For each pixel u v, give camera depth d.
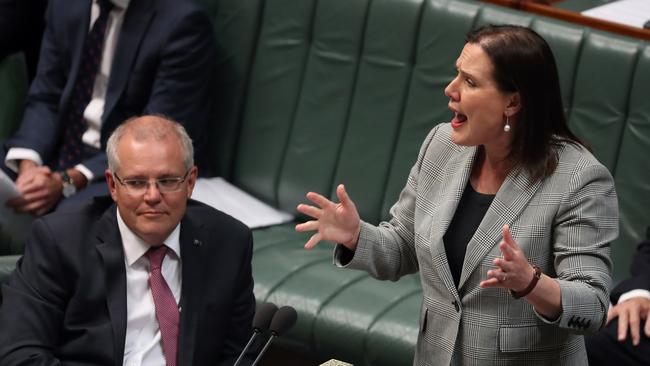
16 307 10.09
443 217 9.30
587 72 14.38
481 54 8.79
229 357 10.62
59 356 10.18
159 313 10.26
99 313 10.19
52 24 16.56
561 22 14.66
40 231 10.34
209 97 16.88
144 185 9.91
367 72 15.80
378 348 13.22
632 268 12.77
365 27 15.78
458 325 9.28
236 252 10.73
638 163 14.12
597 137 14.38
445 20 15.16
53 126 16.52
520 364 9.22
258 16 16.69
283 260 14.80
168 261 10.44
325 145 16.12
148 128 10.03
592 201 8.80
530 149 8.93
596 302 8.55
